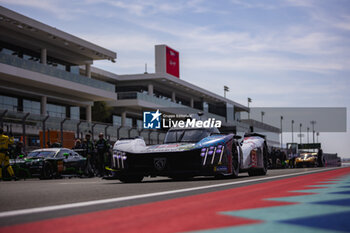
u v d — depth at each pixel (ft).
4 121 54.90
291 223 9.21
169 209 11.78
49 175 45.06
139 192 18.35
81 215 10.89
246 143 35.14
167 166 27.66
